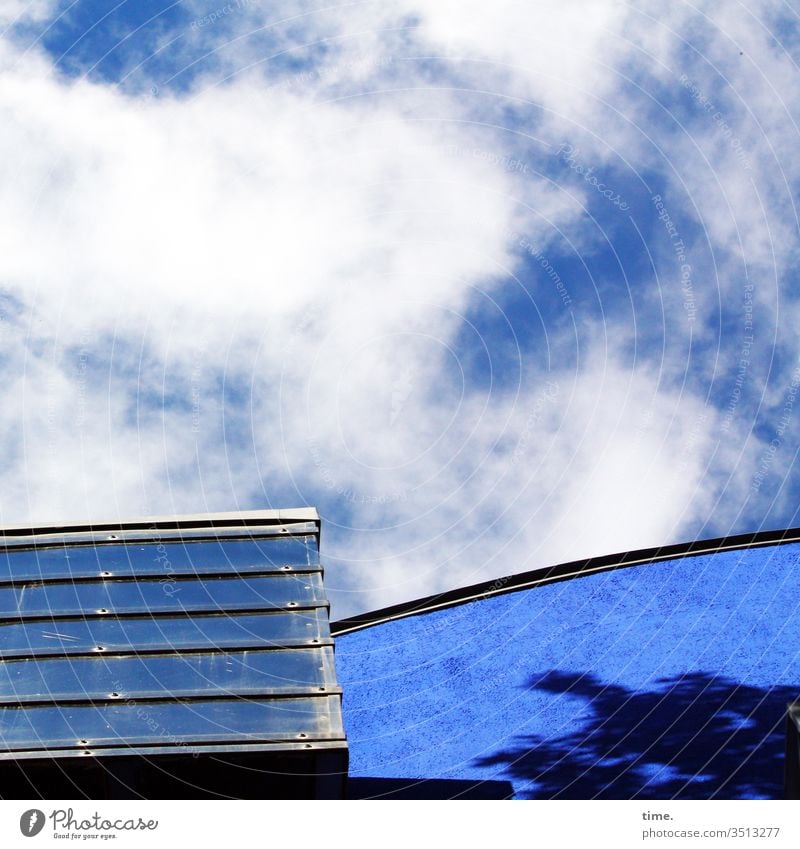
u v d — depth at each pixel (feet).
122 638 20.21
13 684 18.94
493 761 27.30
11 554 22.56
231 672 19.36
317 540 23.30
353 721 30.68
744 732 27.55
